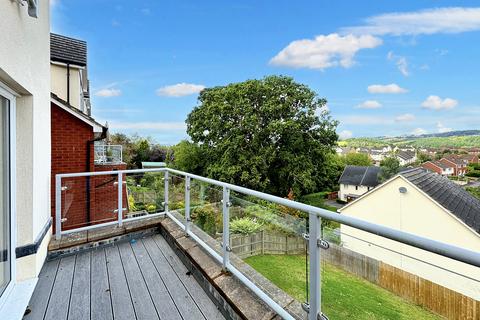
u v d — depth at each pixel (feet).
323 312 4.63
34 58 8.40
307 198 63.98
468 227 30.86
